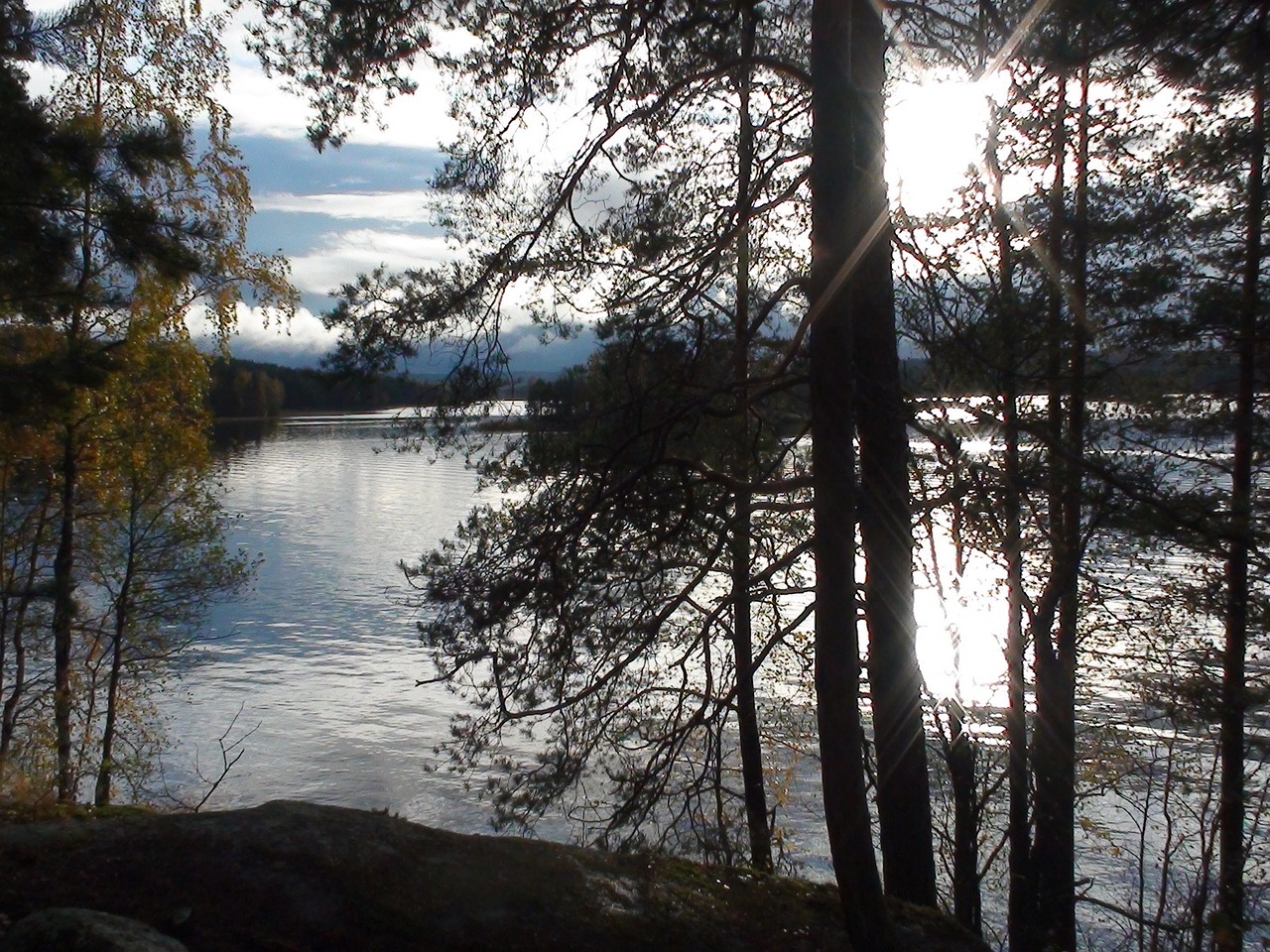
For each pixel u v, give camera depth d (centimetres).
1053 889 1225
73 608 1277
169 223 1006
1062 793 1223
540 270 858
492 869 598
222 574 2062
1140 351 1059
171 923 503
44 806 734
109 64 1775
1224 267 1166
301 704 2550
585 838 947
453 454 843
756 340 1017
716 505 863
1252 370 1119
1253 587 1165
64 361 932
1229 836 1230
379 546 4106
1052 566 1084
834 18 592
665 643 998
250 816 610
